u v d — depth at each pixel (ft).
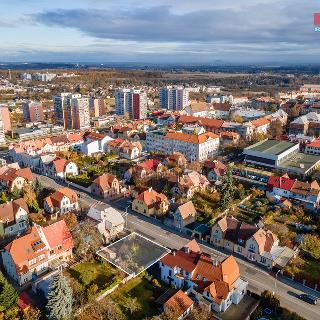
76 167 531.50
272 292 282.77
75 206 416.87
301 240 342.85
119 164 577.84
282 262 311.68
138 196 414.41
